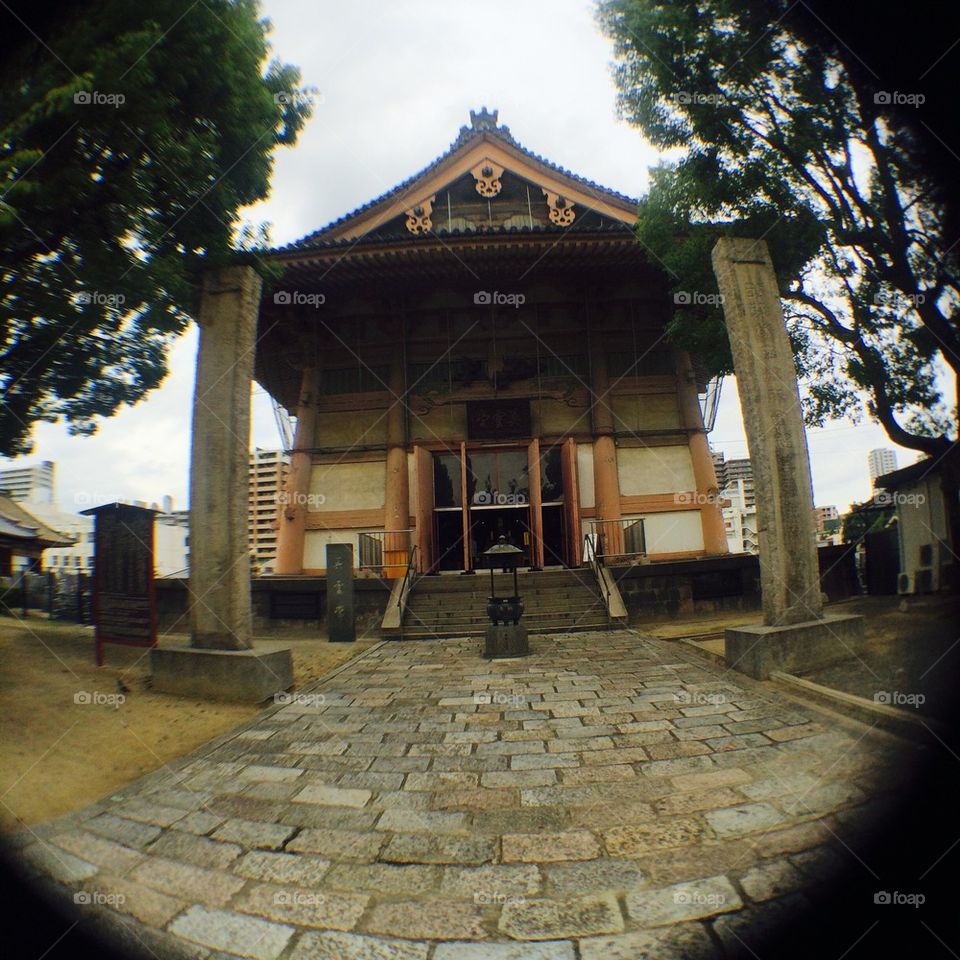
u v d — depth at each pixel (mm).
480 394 16438
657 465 16203
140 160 5750
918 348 6289
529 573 13367
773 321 7559
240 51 6383
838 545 12383
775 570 6949
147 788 4148
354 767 4461
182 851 3264
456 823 3506
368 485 16203
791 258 7812
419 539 15055
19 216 4965
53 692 6203
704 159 7945
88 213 5621
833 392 8562
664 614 12289
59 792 4027
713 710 5473
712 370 11117
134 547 7527
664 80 7547
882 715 4602
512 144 17188
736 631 6930
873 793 3465
